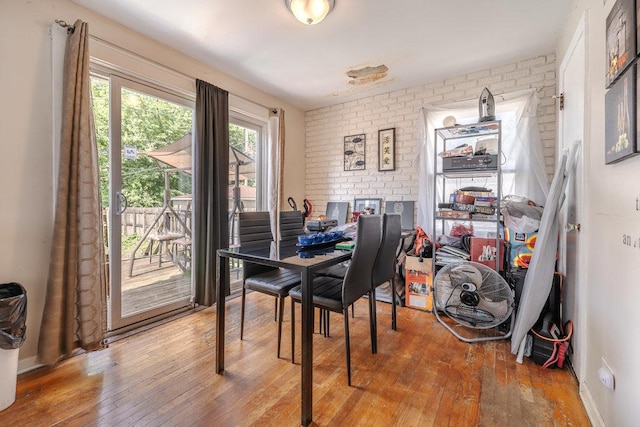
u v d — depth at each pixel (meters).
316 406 1.47
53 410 1.42
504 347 2.07
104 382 1.64
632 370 1.06
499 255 2.33
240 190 3.39
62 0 1.87
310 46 2.49
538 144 2.59
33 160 1.78
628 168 1.11
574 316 1.78
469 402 1.50
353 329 2.36
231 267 3.34
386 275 2.17
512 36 2.32
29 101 1.75
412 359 1.91
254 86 3.34
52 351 1.75
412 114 3.34
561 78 2.29
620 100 1.10
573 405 1.48
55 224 1.78
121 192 2.27
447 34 2.30
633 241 1.06
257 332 2.29
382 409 1.45
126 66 2.22
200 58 2.70
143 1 1.92
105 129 2.25
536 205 2.38
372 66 2.82
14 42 1.70
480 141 2.51
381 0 1.90
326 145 4.02
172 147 2.64
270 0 1.91
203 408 1.45
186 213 2.79
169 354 1.95
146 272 2.47
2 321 1.41
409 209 3.35
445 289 2.35
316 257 1.58
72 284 1.85
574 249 1.79
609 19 1.22
